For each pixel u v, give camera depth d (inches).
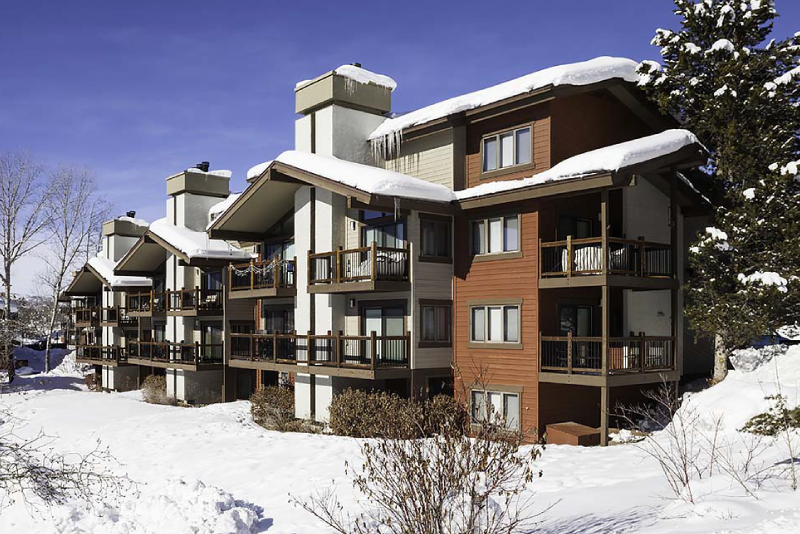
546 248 748.6
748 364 735.7
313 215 936.3
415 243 815.1
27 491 568.1
